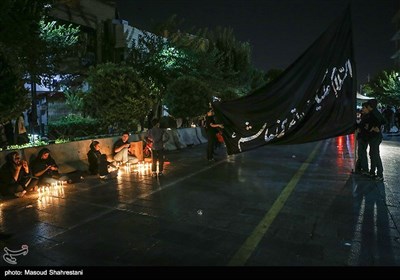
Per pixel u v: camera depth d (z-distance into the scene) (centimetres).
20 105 683
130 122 1199
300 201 589
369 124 757
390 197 607
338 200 593
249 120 696
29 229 457
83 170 880
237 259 365
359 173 810
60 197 623
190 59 1908
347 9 679
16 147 843
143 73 1733
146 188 692
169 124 1811
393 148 1319
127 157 971
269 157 1119
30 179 656
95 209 548
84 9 2031
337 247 395
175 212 530
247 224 476
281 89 671
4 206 566
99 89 1117
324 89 670
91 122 1315
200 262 359
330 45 670
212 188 689
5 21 707
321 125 673
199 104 1614
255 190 670
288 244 405
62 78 1595
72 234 439
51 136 1191
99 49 2006
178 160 1073
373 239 418
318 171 860
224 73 2508
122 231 450
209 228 460
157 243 409
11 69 648
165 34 1955
